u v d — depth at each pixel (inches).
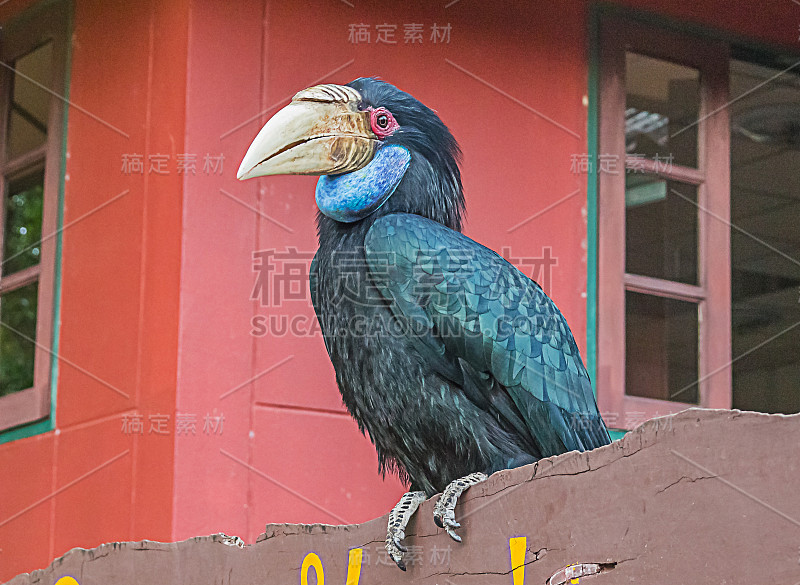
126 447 227.0
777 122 316.5
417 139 167.9
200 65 232.8
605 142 269.4
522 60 266.4
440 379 153.2
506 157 260.7
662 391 272.2
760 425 86.3
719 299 277.4
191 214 227.0
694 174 281.7
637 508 94.2
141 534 219.0
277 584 127.2
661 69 281.9
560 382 154.3
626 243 274.2
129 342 232.5
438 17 259.8
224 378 223.8
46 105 266.8
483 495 110.7
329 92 169.3
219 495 218.7
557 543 101.4
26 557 245.0
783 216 345.4
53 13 269.6
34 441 250.1
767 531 84.7
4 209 272.2
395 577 117.6
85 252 248.5
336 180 165.5
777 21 286.0
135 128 241.4
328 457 230.4
